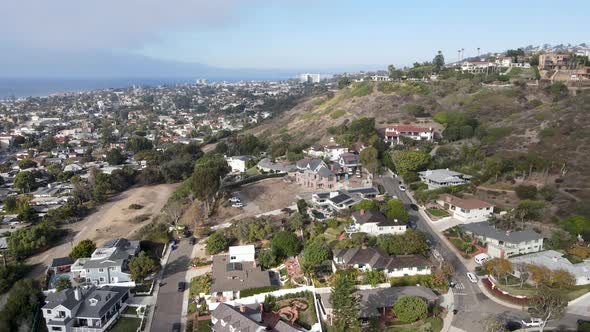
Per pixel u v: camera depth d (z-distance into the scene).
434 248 84.62
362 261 76.25
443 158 129.12
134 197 143.12
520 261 76.12
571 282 69.31
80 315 66.75
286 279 77.44
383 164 133.50
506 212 95.38
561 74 189.75
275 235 89.12
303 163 131.62
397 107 187.50
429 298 67.50
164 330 66.38
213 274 78.56
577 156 111.50
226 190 127.12
